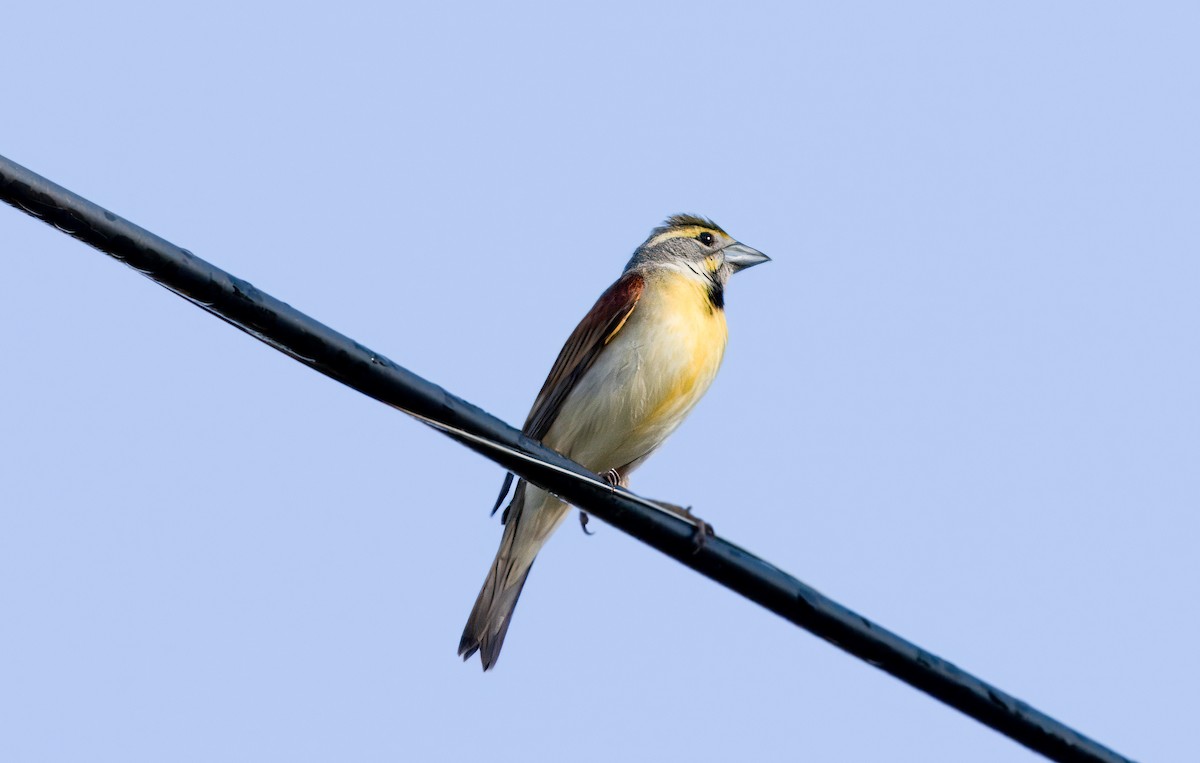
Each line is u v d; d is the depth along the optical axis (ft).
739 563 33.42
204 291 27.30
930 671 34.50
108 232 26.25
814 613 33.63
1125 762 36.04
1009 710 35.14
